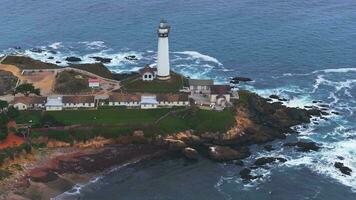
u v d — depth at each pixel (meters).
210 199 169.50
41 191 169.00
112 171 182.12
